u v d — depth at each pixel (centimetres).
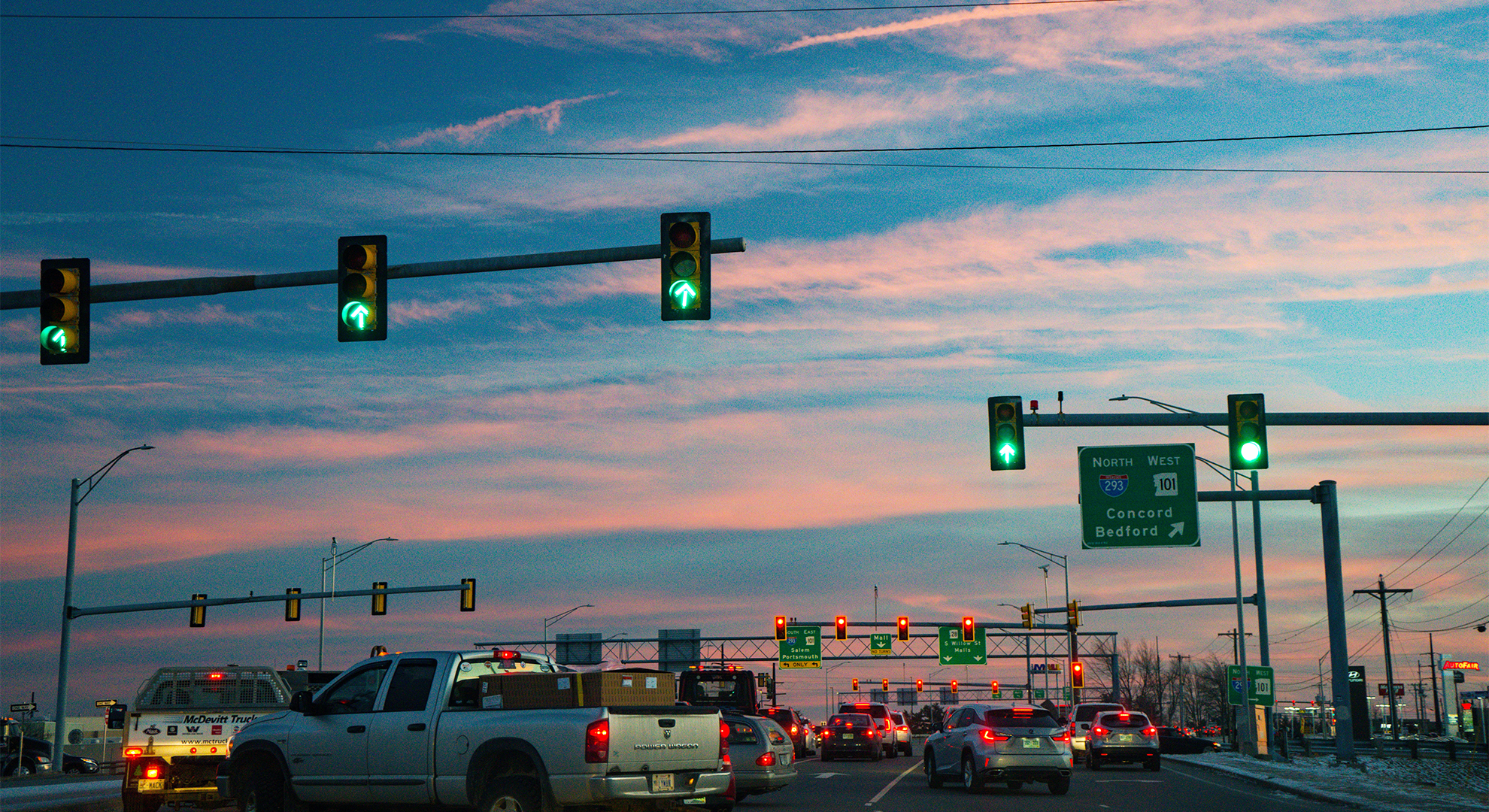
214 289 1725
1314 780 3041
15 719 5016
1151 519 3375
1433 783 2995
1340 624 3488
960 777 2934
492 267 1648
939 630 8844
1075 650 6994
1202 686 14462
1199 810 2366
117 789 2802
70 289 1709
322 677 2734
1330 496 3400
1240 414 2455
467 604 4672
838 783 3120
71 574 4406
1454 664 11506
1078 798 2652
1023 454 2447
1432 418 2466
